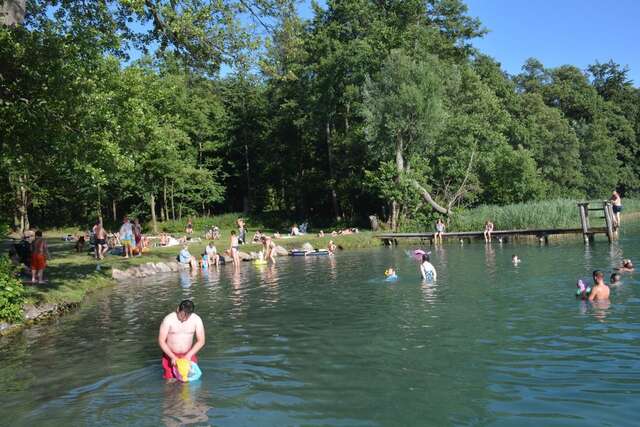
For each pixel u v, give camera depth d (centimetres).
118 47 1582
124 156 1862
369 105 3997
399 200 3962
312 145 5488
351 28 4591
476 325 1067
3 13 1287
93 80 1545
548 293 1395
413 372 786
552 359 817
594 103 7175
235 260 2569
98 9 1711
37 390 780
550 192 5547
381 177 4003
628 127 7344
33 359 963
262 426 612
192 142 5384
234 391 734
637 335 930
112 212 5809
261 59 1892
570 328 1006
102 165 1809
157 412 668
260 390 735
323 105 4581
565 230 3041
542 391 685
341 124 5059
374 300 1422
